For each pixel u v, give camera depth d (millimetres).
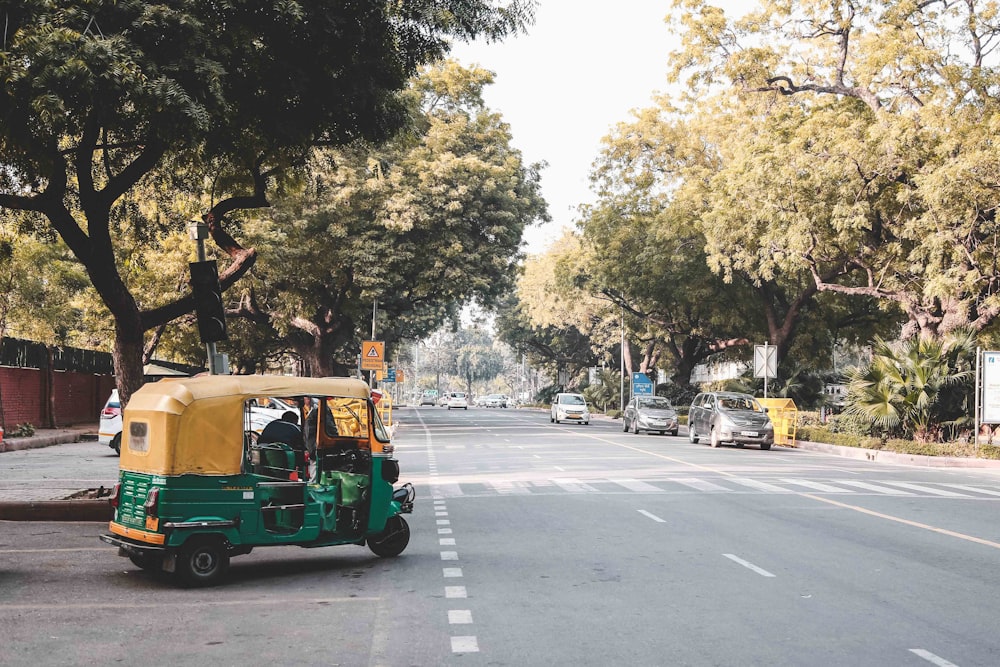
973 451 28766
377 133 16469
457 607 9117
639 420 44438
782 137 36062
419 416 75562
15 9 12391
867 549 12492
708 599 9453
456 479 21922
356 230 48219
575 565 11352
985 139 29891
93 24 12836
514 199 49406
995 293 32281
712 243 40188
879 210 34562
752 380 49938
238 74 14367
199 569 10195
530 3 15969
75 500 15883
